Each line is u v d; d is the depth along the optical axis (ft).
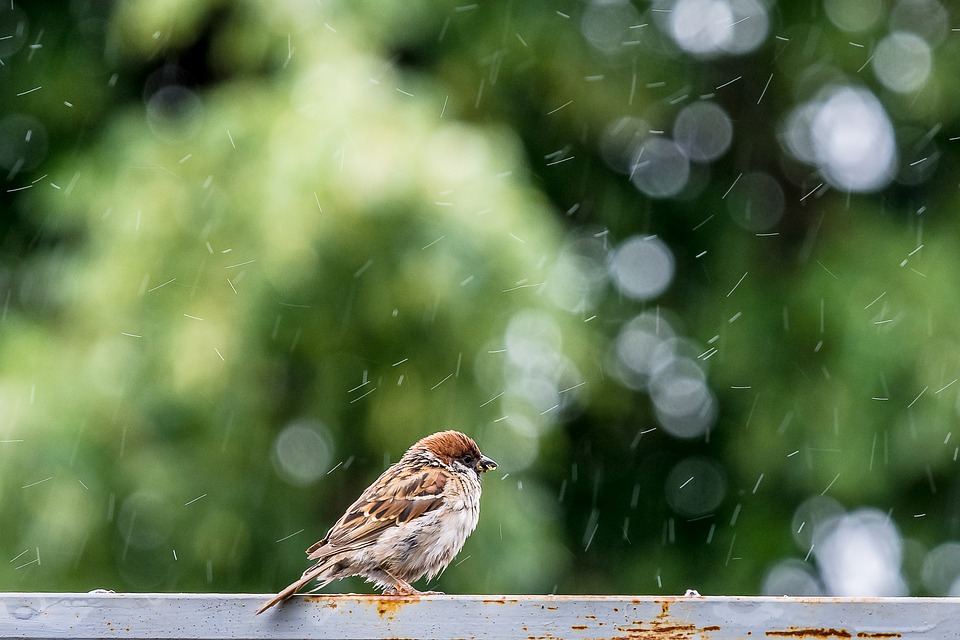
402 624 17.39
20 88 46.11
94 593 17.52
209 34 46.50
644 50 47.42
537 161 47.91
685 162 50.75
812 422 45.37
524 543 41.24
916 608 17.06
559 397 43.80
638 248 49.83
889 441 44.14
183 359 36.65
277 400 41.09
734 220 49.96
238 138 37.68
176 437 39.78
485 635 17.33
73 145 46.26
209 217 37.14
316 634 17.40
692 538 50.75
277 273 35.73
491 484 41.65
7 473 37.06
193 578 41.65
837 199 48.85
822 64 48.29
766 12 48.47
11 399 37.47
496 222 37.01
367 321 38.32
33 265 44.91
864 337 44.62
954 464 44.62
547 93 46.21
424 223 36.58
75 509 37.37
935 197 47.62
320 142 36.37
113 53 46.11
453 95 44.09
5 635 17.35
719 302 48.57
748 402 46.85
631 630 17.22
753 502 48.26
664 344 48.62
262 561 42.80
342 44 38.40
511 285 37.09
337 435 42.27
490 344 38.42
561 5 45.29
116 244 37.60
